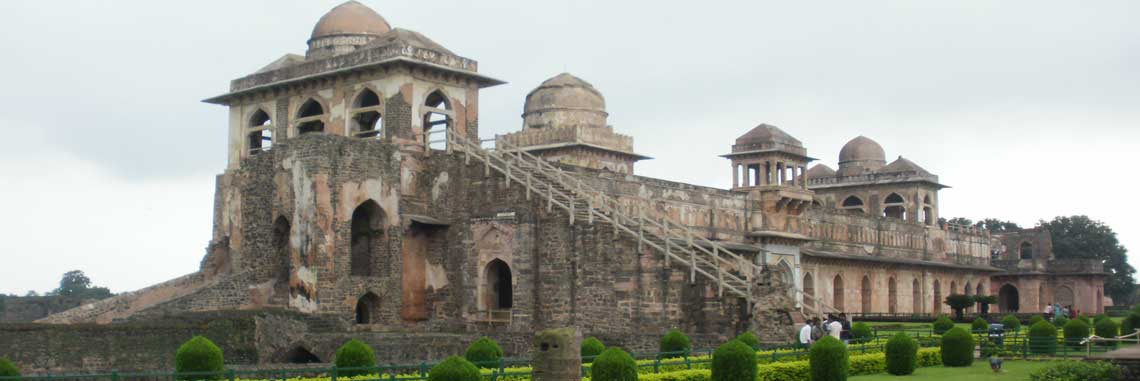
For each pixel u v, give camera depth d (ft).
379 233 163.22
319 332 145.38
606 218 153.99
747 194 226.38
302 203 156.56
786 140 245.04
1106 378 95.35
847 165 325.62
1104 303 376.68
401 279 163.73
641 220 151.33
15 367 94.48
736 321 141.90
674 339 122.72
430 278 168.45
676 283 147.13
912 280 285.64
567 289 156.04
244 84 188.85
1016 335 143.33
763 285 142.41
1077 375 95.55
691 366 103.14
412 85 172.96
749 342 121.39
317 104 185.26
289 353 141.08
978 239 332.80
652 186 195.83
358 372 100.83
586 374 95.50
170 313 149.38
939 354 123.85
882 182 310.65
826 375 96.89
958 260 317.01
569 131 234.58
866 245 269.64
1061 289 343.26
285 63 192.34
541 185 161.79
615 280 152.05
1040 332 140.56
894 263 273.33
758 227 225.35
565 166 175.01
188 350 98.73
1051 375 96.63
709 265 147.23
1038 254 358.23
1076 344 139.64
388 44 172.76
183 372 90.63
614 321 151.53
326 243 154.61
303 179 156.97
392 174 164.45
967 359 120.16
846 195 317.42
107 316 161.79
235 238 178.40
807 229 243.19
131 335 123.24
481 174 165.68
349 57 176.35
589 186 176.86
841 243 258.16
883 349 125.59
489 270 164.45
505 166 163.63
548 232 158.61
